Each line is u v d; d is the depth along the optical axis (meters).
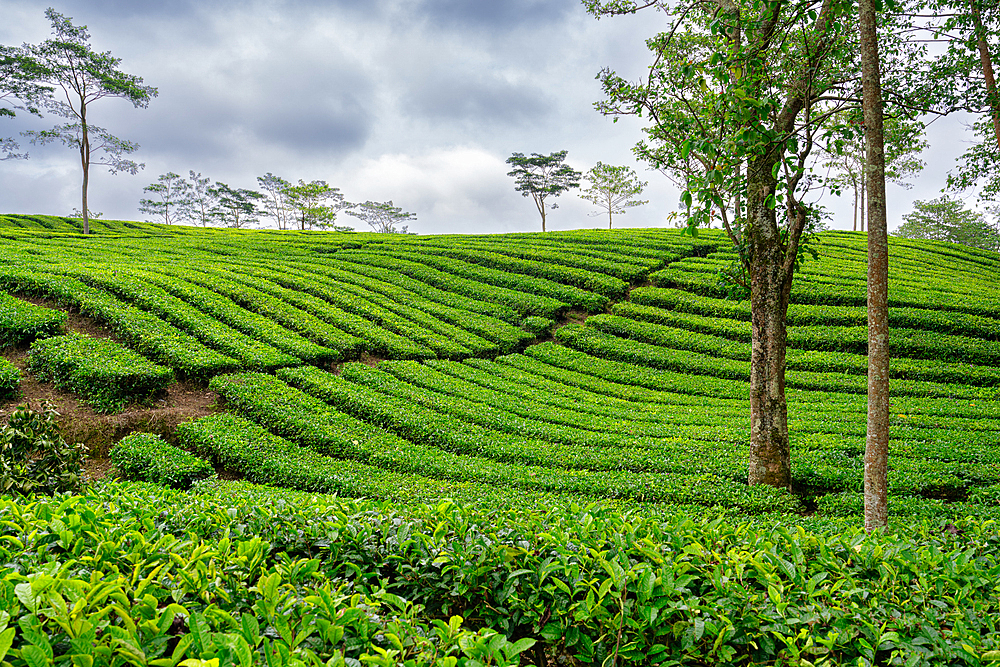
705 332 29.41
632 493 14.13
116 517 5.90
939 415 20.28
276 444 16.05
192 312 24.06
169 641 4.12
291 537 5.69
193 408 18.41
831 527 9.90
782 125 13.86
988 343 27.09
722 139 11.94
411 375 22.25
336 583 4.95
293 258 40.00
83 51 52.31
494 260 39.59
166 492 8.67
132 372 18.06
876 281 10.38
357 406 18.80
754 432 14.63
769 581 4.70
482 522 5.98
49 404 9.96
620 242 45.00
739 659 4.38
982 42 15.38
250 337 23.14
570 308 33.53
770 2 11.73
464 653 3.57
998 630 4.54
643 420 19.78
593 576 4.82
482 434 17.66
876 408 10.39
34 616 3.21
